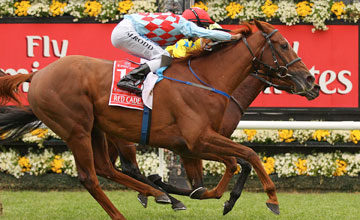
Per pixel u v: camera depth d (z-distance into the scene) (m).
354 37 20.06
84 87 11.62
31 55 20.30
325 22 20.12
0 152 20.67
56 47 20.28
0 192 19.98
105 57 20.34
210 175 20.61
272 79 14.38
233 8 20.17
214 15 20.20
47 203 17.42
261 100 20.19
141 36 12.07
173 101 11.60
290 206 17.12
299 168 20.33
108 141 14.78
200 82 11.84
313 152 20.75
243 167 14.26
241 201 18.22
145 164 20.19
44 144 20.34
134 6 20.19
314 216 15.16
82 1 20.25
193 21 12.90
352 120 20.16
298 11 19.94
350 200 18.48
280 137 20.17
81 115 11.66
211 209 16.52
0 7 20.06
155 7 20.30
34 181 20.66
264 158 20.39
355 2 20.44
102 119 11.80
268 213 15.74
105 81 11.66
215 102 11.76
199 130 11.52
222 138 11.63
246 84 14.69
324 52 20.12
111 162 14.04
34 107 11.98
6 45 20.28
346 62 20.11
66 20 20.28
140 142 11.95
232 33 12.23
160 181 14.32
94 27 20.33
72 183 20.69
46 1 20.33
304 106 20.14
